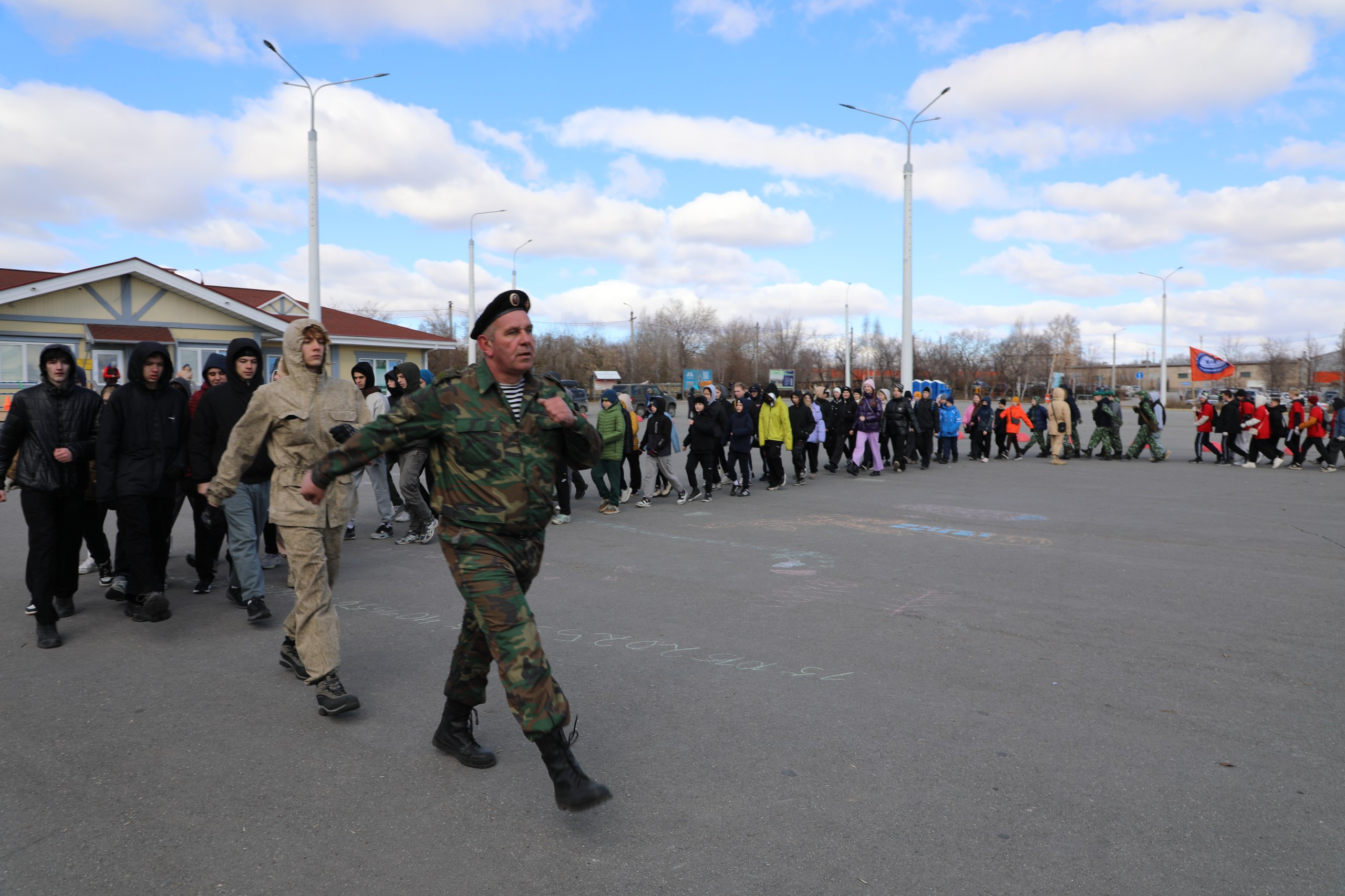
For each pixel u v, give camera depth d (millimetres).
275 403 4297
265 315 26172
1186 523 9984
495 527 3164
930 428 17094
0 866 2828
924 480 15195
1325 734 3893
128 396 5426
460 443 3160
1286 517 10461
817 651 5094
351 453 3223
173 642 5316
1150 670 4758
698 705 4219
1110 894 2664
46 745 3785
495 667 4773
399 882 2732
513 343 3160
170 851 2918
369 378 9844
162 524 6035
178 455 5648
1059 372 93688
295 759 3643
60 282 22203
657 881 2730
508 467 3164
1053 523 10047
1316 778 3459
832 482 14781
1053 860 2852
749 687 4473
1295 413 16922
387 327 35062
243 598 5773
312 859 2869
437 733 3662
